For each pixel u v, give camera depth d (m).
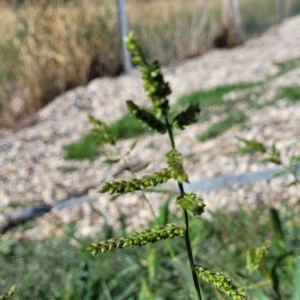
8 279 3.65
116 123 8.33
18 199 6.43
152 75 0.91
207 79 11.45
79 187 6.55
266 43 15.15
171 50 14.08
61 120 9.92
